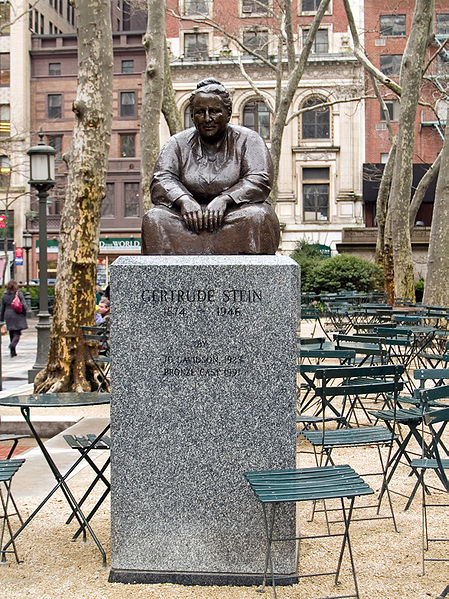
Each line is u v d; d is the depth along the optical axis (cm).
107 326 1095
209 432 409
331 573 399
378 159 4750
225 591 394
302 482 381
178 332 409
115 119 5128
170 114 1978
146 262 412
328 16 4497
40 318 1334
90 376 1101
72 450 753
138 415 411
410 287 2136
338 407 977
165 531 409
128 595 389
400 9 4459
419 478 539
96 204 1113
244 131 489
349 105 4675
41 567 431
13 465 458
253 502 406
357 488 371
